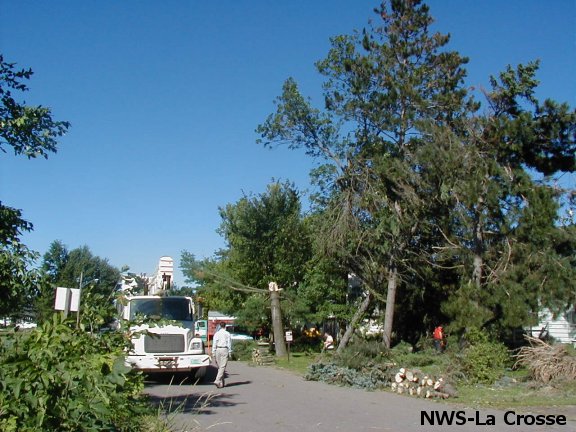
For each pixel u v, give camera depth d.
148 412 7.52
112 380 6.07
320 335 41.12
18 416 5.30
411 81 26.81
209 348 33.69
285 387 18.09
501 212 23.64
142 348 17.45
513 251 23.16
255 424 11.20
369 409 13.61
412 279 30.11
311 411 13.08
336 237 27.73
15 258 9.98
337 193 29.06
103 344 7.88
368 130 28.50
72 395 5.62
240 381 19.81
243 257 39.44
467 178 23.31
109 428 6.04
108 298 8.88
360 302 34.22
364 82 28.08
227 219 41.06
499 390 17.59
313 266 37.03
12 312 10.62
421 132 24.62
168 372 19.22
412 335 32.03
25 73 9.99
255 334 46.31
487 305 23.00
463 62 28.45
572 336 30.36
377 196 26.97
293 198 39.97
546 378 18.12
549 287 22.06
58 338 5.99
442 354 22.03
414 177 25.20
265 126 29.81
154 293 20.52
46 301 10.54
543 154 24.02
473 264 25.33
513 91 24.12
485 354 19.41
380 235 27.25
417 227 27.83
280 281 38.47
